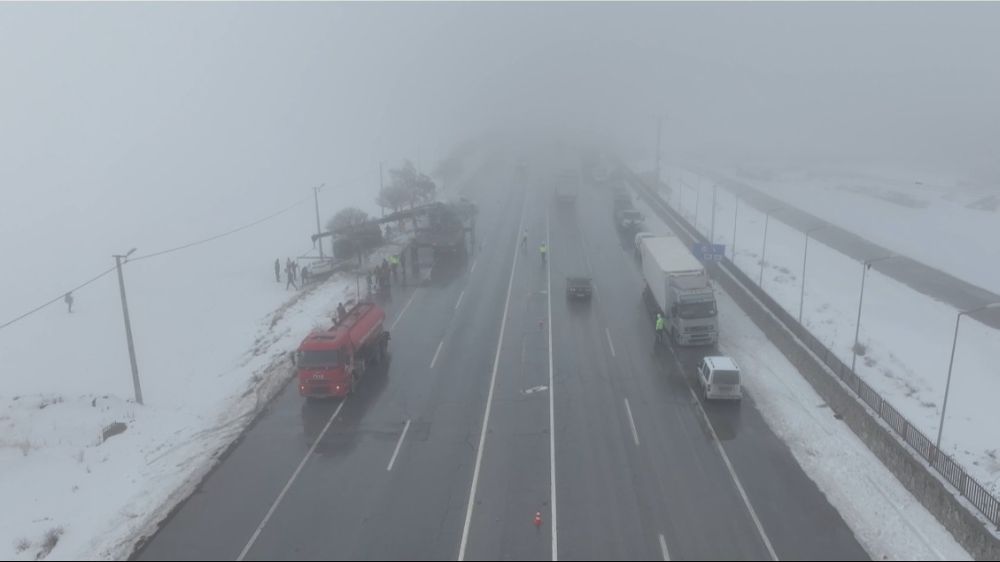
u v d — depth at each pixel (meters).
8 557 23.83
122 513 26.27
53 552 24.11
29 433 31.97
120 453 30.91
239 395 36.78
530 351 41.97
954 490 25.06
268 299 54.84
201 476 28.75
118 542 24.44
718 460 29.23
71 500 27.34
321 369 34.94
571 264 62.41
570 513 25.45
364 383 37.81
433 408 34.56
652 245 51.00
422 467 28.95
